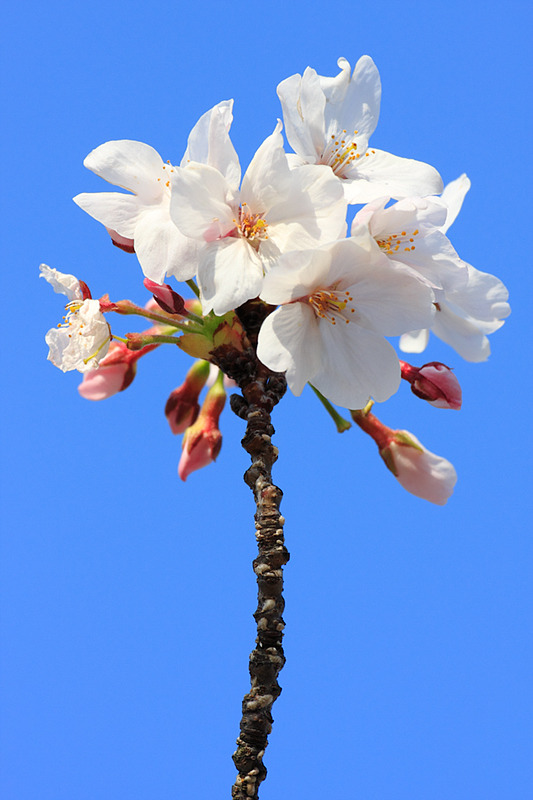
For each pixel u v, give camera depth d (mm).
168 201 580
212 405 620
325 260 560
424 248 575
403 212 568
